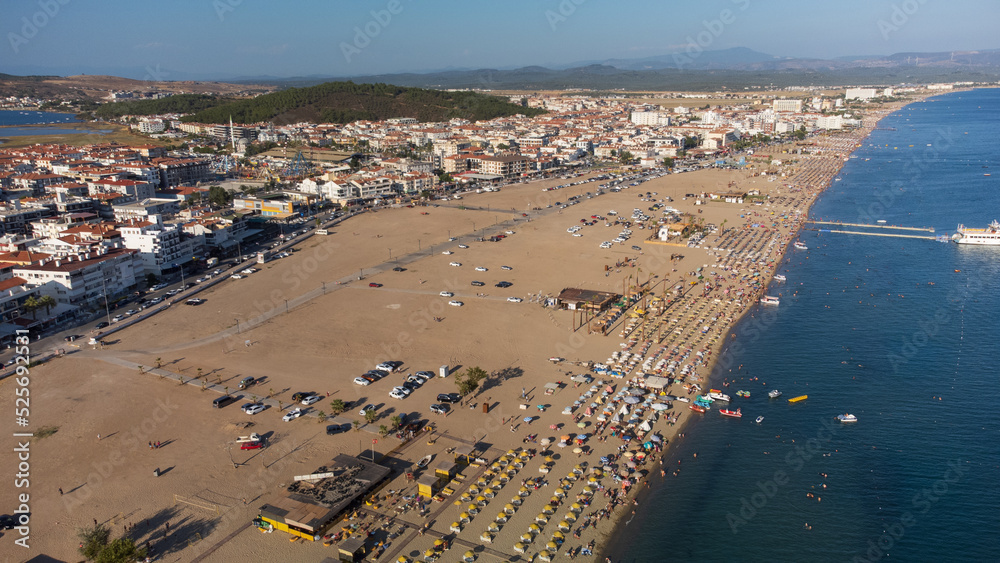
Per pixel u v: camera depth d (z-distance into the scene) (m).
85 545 100.62
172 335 184.88
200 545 102.12
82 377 157.62
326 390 151.88
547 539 104.56
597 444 130.38
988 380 157.75
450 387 153.62
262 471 120.50
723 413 143.12
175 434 132.75
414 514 109.75
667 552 103.06
